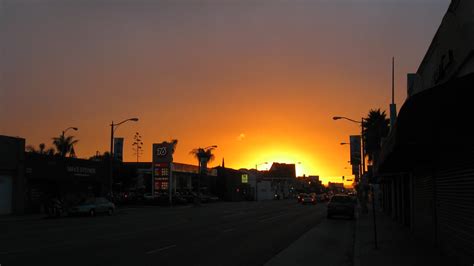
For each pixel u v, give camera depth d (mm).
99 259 14141
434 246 16719
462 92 8914
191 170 95500
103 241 19031
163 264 13484
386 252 16141
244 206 68312
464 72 11172
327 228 28281
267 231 25359
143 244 18172
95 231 23766
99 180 53844
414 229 22875
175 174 91062
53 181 46594
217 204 79625
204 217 37875
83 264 13195
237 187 115812
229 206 68250
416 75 19781
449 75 12539
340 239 21938
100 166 54344
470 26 10273
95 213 40125
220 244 18797
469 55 10391
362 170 58375
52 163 45594
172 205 69062
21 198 41125
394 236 21953
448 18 12023
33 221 32656
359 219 35969
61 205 39062
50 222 31312
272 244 19266
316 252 17031
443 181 14859
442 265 13195
